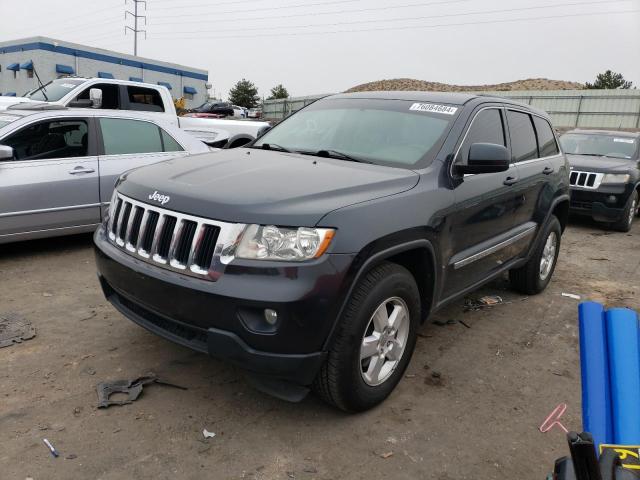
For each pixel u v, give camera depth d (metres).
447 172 3.47
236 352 2.56
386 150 3.66
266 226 2.56
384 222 2.83
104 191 5.93
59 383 3.15
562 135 10.96
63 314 4.17
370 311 2.78
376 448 2.73
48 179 5.51
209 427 2.82
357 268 2.67
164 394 3.11
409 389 3.35
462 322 4.53
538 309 4.97
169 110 10.12
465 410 3.16
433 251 3.22
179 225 2.76
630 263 7.09
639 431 1.52
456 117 3.80
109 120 6.12
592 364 1.70
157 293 2.78
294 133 4.27
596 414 1.61
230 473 2.48
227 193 2.76
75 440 2.64
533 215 4.80
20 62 31.81
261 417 2.95
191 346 2.75
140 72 35.25
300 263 2.53
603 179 8.95
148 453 2.59
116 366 3.39
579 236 8.77
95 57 32.62
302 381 2.63
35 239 6.09
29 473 2.39
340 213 2.67
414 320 3.18
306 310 2.51
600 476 1.14
